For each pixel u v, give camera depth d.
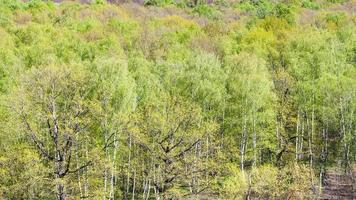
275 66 66.38
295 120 57.09
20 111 36.47
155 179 43.94
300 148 57.78
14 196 37.62
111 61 46.44
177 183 42.22
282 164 54.97
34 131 36.78
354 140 55.09
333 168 58.53
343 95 54.19
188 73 54.12
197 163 41.69
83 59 64.94
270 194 43.81
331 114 55.28
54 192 36.25
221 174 48.62
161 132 40.94
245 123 52.16
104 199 40.41
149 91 51.41
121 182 55.50
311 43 66.75
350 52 66.12
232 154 51.19
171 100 45.25
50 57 55.41
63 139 35.97
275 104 55.34
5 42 65.06
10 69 53.84
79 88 40.59
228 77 55.09
